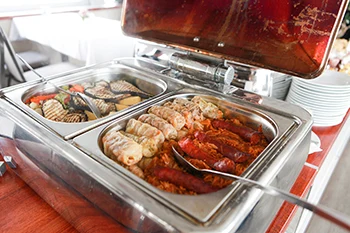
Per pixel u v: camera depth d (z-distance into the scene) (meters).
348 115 1.45
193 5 1.11
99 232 0.65
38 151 0.73
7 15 2.68
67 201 0.70
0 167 0.90
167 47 1.33
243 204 0.54
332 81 1.29
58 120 0.99
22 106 0.88
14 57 2.49
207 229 0.48
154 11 1.21
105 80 1.34
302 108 0.97
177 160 0.79
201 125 0.98
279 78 1.32
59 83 1.18
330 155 1.23
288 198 0.50
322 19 0.83
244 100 1.03
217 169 0.72
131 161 0.72
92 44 2.45
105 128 0.82
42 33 2.82
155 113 0.96
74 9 3.14
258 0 0.95
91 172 0.61
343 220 0.39
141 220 0.53
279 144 0.77
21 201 0.81
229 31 1.04
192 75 1.19
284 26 0.91
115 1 3.55
